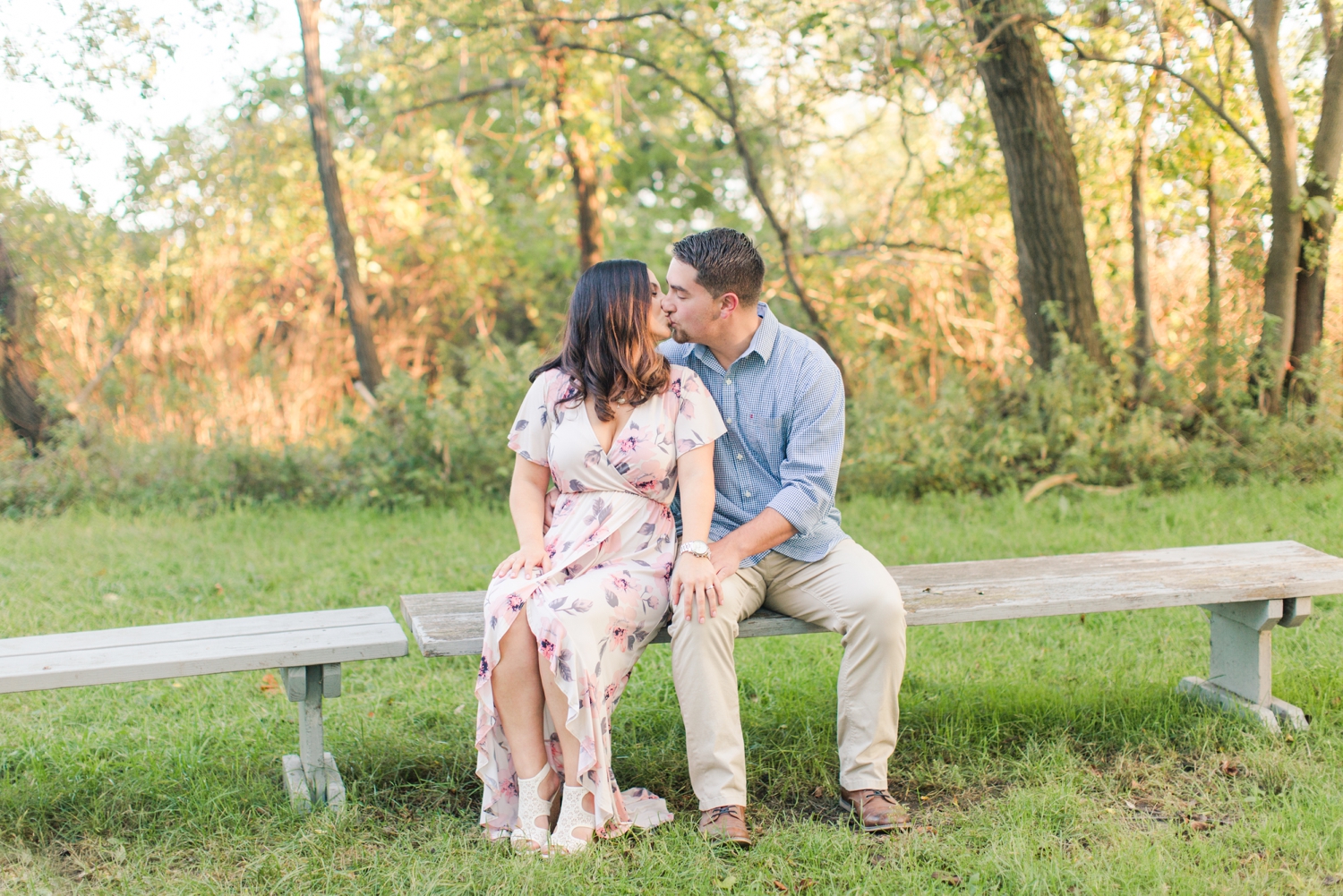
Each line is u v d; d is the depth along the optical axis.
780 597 2.77
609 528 2.63
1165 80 7.65
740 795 2.53
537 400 2.76
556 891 2.22
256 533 6.12
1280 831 2.43
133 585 4.80
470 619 2.70
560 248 12.32
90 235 8.79
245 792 2.67
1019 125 7.24
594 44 8.95
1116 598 2.85
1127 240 8.34
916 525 6.09
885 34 7.39
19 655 2.43
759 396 2.78
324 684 2.59
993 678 3.53
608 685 2.51
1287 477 6.76
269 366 9.93
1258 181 7.55
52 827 2.56
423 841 2.46
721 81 9.16
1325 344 7.62
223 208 10.12
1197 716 3.14
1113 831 2.46
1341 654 3.58
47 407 8.05
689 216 14.88
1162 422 7.38
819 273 9.56
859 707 2.62
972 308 9.71
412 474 6.94
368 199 10.66
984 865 2.30
